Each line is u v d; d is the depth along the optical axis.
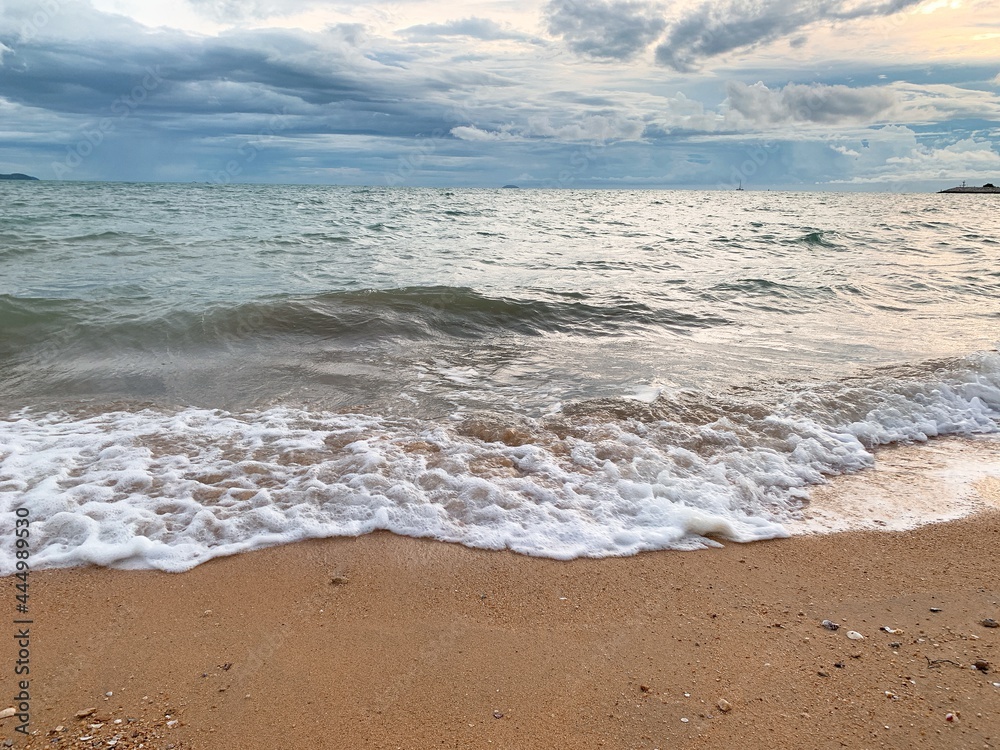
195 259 13.09
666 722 2.38
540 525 3.87
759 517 4.04
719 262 15.51
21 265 11.66
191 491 4.09
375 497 4.06
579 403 5.82
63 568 3.33
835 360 7.25
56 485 4.08
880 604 3.15
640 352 7.59
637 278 12.66
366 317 8.44
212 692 2.51
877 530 3.89
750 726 2.36
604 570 3.46
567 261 15.15
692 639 2.89
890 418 5.59
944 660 2.71
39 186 60.00
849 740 2.29
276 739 2.28
